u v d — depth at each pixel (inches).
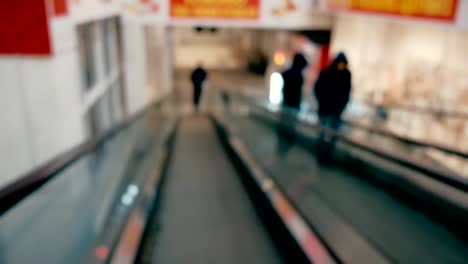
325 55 495.5
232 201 162.4
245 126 323.3
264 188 145.6
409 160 134.1
